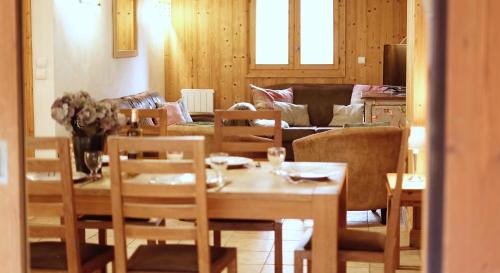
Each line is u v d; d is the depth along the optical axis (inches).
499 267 62.3
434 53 62.6
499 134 61.4
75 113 145.6
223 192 125.8
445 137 62.3
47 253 133.7
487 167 61.7
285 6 413.1
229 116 178.2
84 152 145.8
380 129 215.0
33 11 265.9
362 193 218.4
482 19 60.8
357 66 410.3
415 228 205.3
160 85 412.8
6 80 79.4
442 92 62.4
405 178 198.2
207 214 122.1
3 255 81.4
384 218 241.8
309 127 375.2
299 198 124.6
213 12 415.8
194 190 120.2
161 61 414.6
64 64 275.9
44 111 267.7
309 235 149.9
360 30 408.5
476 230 62.4
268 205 125.9
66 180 124.7
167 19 417.4
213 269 127.0
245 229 158.7
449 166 62.3
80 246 138.6
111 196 123.4
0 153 80.2
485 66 61.1
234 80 418.3
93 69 305.9
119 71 339.9
